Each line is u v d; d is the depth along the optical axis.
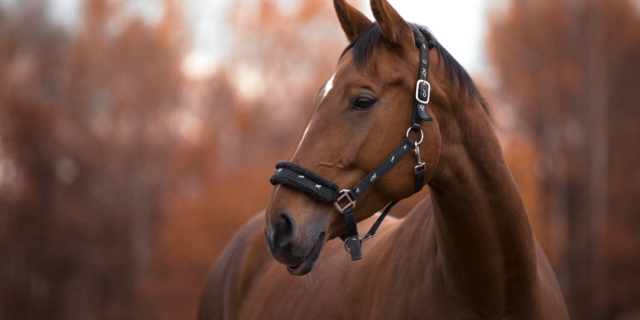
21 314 28.23
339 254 3.22
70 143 30.75
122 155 30.98
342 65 2.31
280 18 35.69
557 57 32.78
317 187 2.17
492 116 2.57
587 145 30.72
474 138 2.41
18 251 28.44
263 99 34.41
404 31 2.31
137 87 32.22
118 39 32.59
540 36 33.16
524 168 21.95
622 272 26.11
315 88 33.34
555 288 2.70
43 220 29.06
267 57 35.16
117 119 31.73
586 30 32.78
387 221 3.54
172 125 32.78
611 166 30.33
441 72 2.38
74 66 32.25
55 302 28.53
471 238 2.39
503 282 2.41
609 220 28.23
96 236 29.38
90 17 33.22
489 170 2.40
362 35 2.34
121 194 30.52
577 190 31.09
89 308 28.33
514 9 34.34
